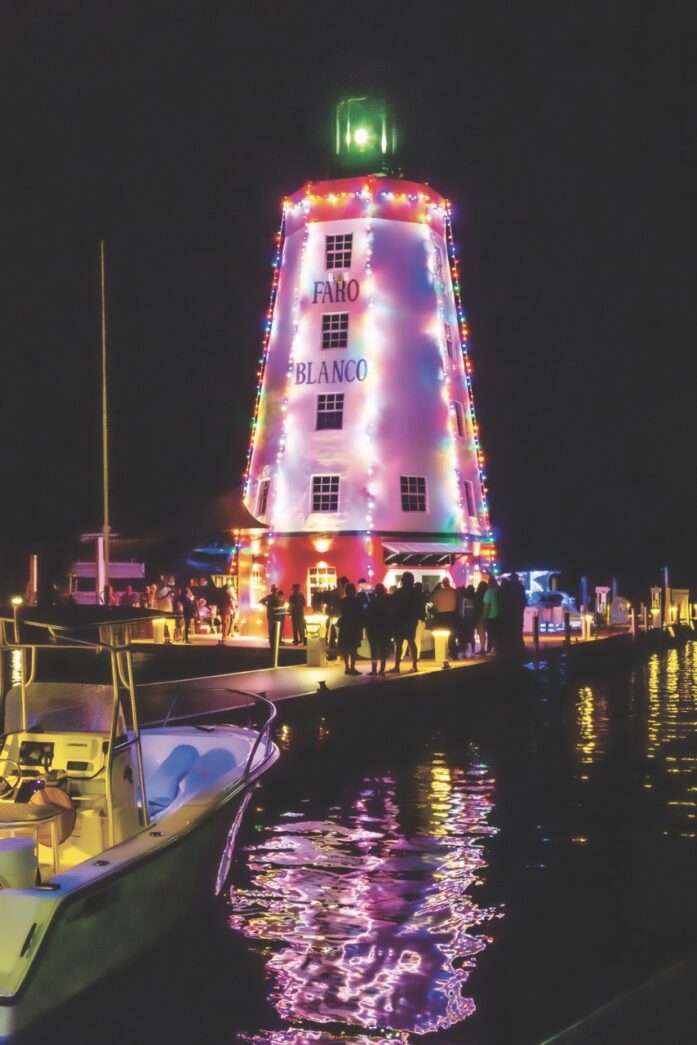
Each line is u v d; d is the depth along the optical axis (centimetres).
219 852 1009
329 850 1305
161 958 881
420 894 1128
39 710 944
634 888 1145
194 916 962
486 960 946
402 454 4109
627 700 2866
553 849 1309
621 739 2173
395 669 2695
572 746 2089
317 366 4191
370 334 4159
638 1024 668
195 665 3216
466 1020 824
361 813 1503
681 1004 693
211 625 4309
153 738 1309
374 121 4519
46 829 843
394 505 4062
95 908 754
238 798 1036
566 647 3497
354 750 2064
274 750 1216
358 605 2656
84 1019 764
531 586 5088
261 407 4400
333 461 4094
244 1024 816
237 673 2706
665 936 998
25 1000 695
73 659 2641
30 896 704
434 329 4284
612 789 1666
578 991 875
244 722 1933
